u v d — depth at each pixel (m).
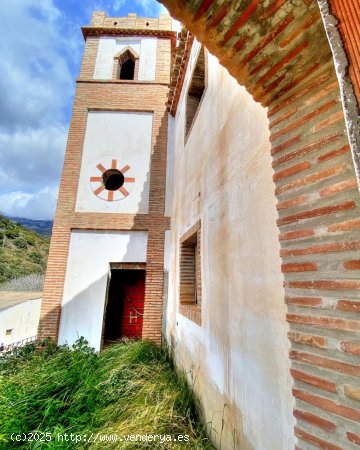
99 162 7.39
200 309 3.69
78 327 6.20
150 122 7.91
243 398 2.06
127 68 9.46
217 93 3.31
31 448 2.96
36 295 17.78
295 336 1.32
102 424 3.40
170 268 6.52
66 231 6.75
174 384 4.25
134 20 8.81
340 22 0.81
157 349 5.83
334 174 1.23
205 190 3.63
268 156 1.86
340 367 1.08
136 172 7.43
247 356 2.02
